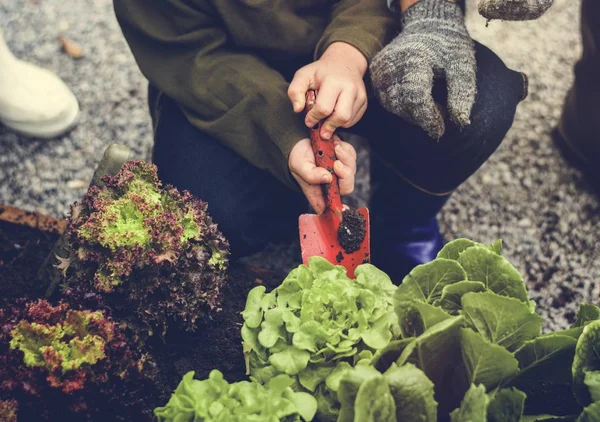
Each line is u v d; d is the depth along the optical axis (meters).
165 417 0.99
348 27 1.41
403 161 1.59
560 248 1.91
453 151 1.50
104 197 1.19
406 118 1.33
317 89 1.29
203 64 1.44
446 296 1.04
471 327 1.01
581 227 1.94
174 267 1.17
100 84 2.17
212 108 1.44
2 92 1.91
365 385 0.87
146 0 1.45
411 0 1.44
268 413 0.98
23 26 2.28
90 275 1.16
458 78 1.30
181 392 1.01
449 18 1.37
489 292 0.97
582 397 0.99
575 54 2.33
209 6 1.41
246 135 1.41
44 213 1.88
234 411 0.98
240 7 1.38
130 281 1.15
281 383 1.02
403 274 1.76
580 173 2.05
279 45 1.44
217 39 1.45
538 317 0.97
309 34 1.47
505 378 1.01
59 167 1.98
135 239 1.13
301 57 1.51
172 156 1.53
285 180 1.38
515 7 1.23
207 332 1.30
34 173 1.95
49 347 1.03
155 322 1.23
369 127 1.60
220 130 1.43
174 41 1.45
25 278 1.46
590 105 1.85
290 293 1.13
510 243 1.92
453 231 1.94
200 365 1.26
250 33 1.42
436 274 1.04
